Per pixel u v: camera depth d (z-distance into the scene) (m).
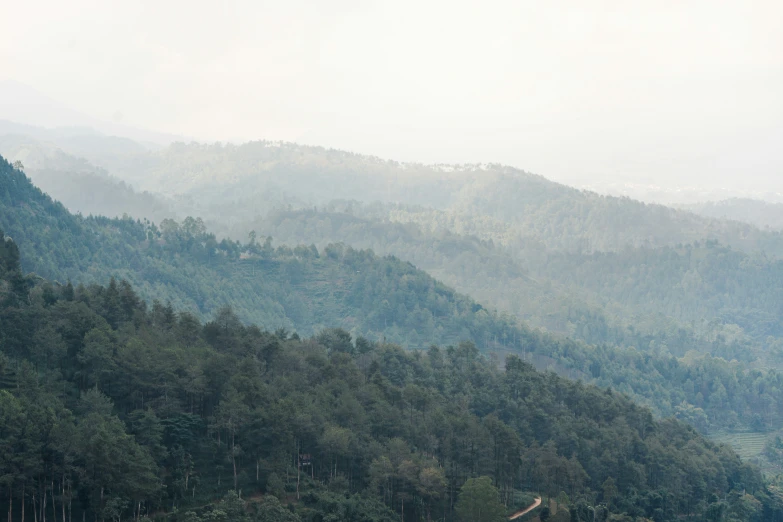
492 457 188.50
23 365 156.38
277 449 163.00
